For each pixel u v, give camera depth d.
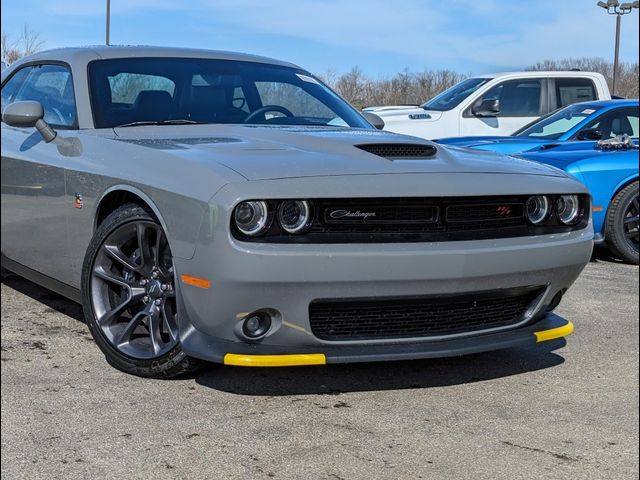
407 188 3.09
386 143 3.50
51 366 3.60
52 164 4.01
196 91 4.33
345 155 3.32
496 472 2.68
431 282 3.09
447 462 2.74
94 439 2.85
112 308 3.63
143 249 3.46
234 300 2.96
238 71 4.59
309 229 2.98
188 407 3.16
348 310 3.11
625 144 6.79
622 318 4.71
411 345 3.20
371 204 3.04
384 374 3.59
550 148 7.19
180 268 3.11
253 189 2.92
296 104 4.54
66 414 3.06
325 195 2.96
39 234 4.21
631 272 6.23
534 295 3.51
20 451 2.74
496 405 3.27
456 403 3.28
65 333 4.12
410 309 3.19
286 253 2.91
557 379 3.61
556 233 3.47
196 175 3.07
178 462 2.69
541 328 3.54
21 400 3.19
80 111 4.10
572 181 3.59
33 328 4.20
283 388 3.39
